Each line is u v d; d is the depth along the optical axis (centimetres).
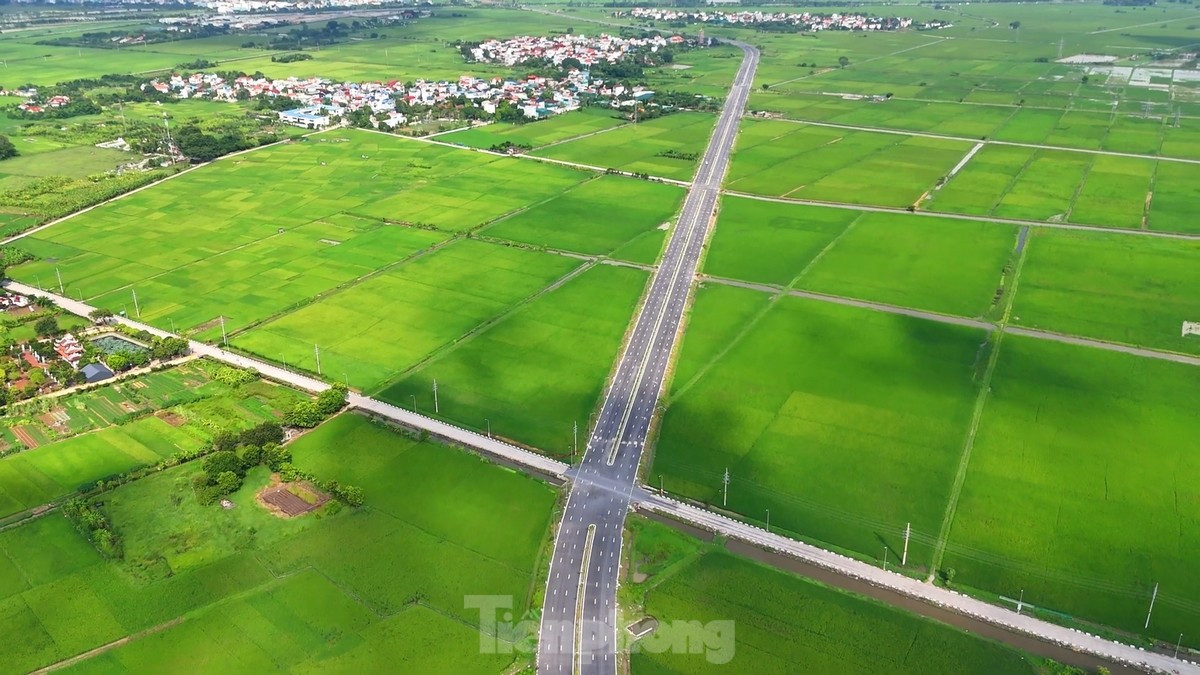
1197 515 16875
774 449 19362
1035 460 18712
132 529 16788
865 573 15575
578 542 16500
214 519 17062
